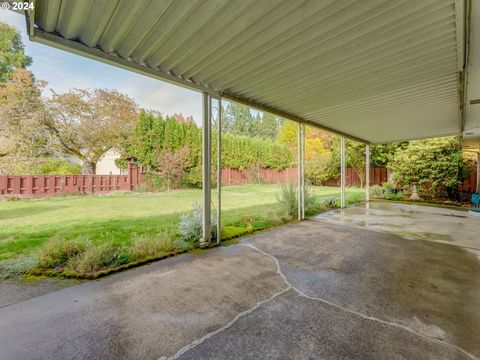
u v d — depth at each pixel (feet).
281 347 4.99
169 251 10.73
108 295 7.04
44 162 29.81
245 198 29.27
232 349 4.92
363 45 7.77
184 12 6.15
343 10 6.07
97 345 5.00
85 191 29.63
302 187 18.86
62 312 6.16
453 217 19.79
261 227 15.46
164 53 8.35
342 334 5.39
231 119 91.09
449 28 6.82
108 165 44.06
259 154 51.78
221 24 6.67
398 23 6.59
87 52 7.79
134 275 8.45
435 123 19.56
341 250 11.34
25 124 27.14
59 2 5.73
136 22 6.59
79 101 31.24
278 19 6.44
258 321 5.86
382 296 7.10
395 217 19.70
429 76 10.27
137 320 5.86
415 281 8.11
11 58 29.71
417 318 6.00
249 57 8.63
